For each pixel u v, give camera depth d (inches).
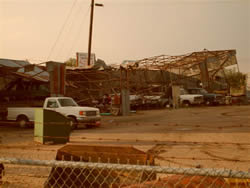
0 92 887.7
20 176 222.1
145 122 728.3
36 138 453.7
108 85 1214.9
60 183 178.9
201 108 1180.5
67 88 1167.6
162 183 125.7
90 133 559.5
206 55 1215.6
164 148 370.6
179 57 1196.5
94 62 1681.8
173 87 1226.6
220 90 1583.4
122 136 498.9
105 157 193.0
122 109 1007.0
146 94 1352.1
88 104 1162.6
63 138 450.6
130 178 177.6
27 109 676.7
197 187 124.5
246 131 506.6
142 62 1201.4
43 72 1063.6
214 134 485.7
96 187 183.0
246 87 1690.5
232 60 1339.8
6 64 959.6
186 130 552.4
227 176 103.0
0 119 748.6
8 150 372.8
